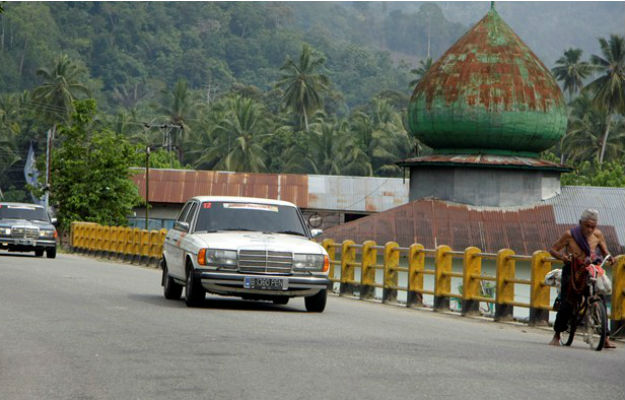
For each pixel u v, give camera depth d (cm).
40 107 16738
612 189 6569
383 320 2409
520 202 6328
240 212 2597
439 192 6406
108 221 9138
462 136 6247
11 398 1166
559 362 1641
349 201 9669
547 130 6203
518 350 1816
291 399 1176
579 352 1875
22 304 2362
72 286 3086
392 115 18388
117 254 6097
